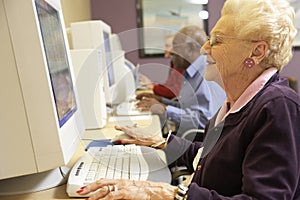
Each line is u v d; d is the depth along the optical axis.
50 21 0.80
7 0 0.62
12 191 0.76
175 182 0.91
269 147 0.65
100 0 3.46
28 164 0.69
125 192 0.72
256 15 0.76
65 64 0.93
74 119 0.89
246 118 0.72
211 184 0.78
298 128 0.67
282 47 0.77
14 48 0.63
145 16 3.47
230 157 0.75
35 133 0.67
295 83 2.58
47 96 0.66
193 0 3.42
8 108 0.66
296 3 2.74
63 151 0.70
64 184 0.81
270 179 0.63
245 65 0.79
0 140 0.67
